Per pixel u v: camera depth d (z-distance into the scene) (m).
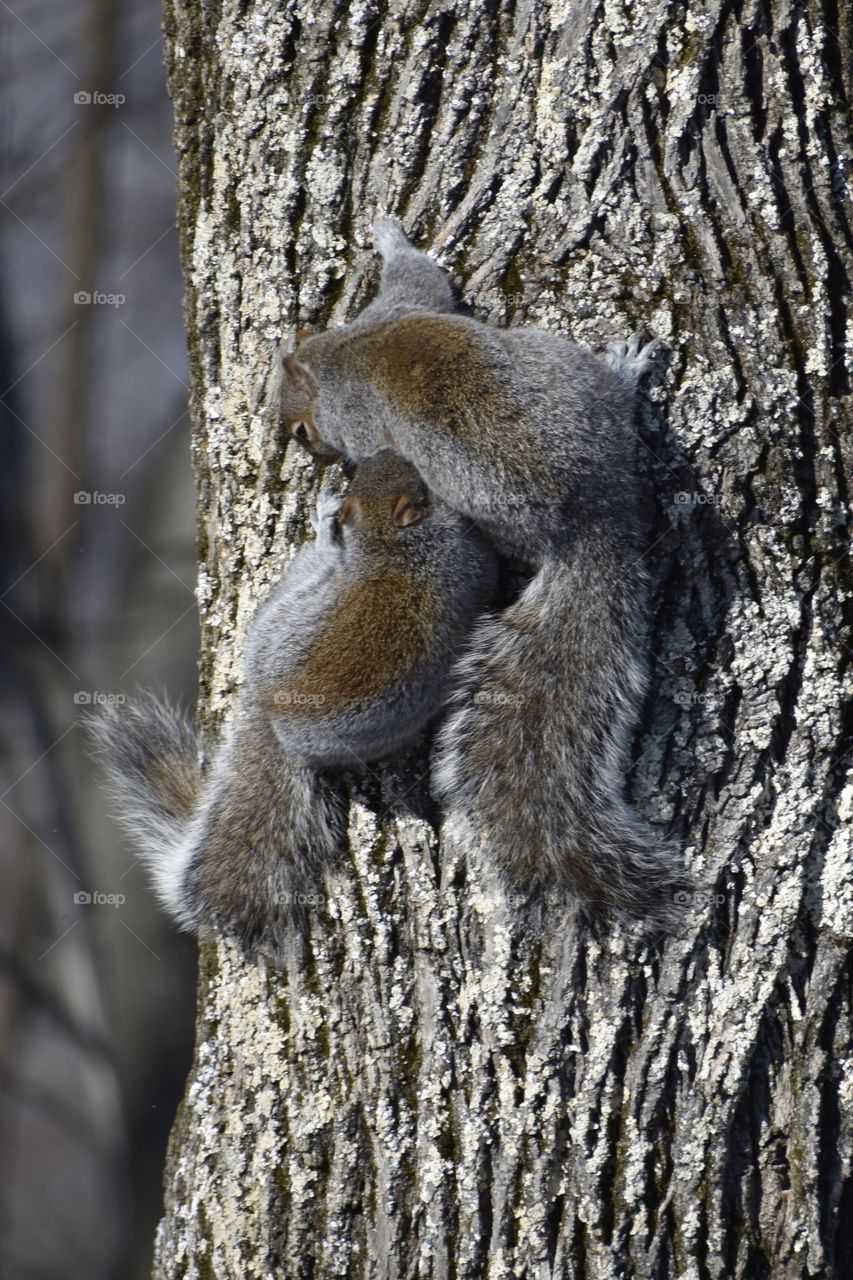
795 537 6.29
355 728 6.66
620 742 6.41
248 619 7.10
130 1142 13.80
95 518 18.14
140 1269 13.73
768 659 6.29
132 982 14.02
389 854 6.64
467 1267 6.44
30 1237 19.69
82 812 14.89
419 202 6.62
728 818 6.32
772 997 6.34
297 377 6.92
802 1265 6.38
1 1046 17.70
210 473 7.26
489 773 6.53
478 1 6.45
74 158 17.80
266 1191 6.78
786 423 6.27
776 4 6.31
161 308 19.81
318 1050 6.73
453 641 6.84
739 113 6.30
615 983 6.33
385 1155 6.55
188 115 7.22
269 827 6.93
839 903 6.35
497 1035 6.42
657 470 6.34
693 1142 6.32
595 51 6.32
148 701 9.21
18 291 18.42
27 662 15.73
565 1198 6.36
